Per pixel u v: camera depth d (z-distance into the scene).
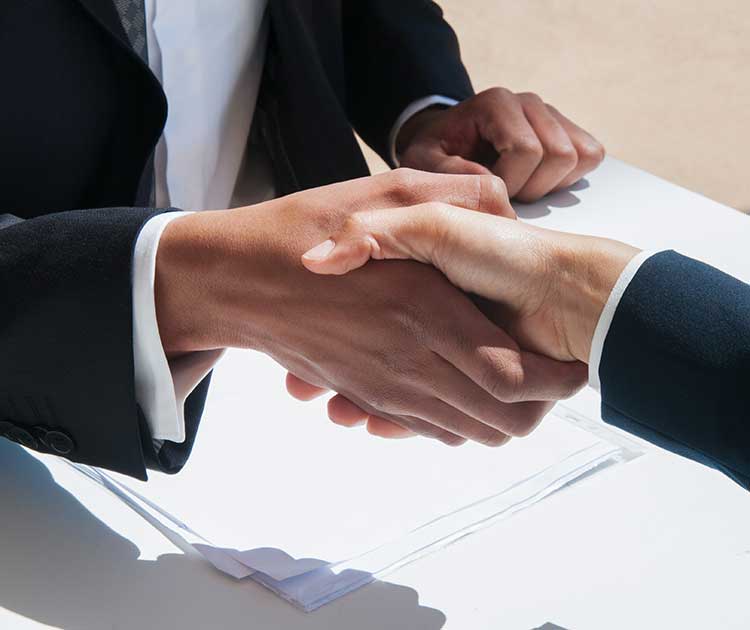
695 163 2.95
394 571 0.73
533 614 0.70
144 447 0.81
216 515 0.78
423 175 0.81
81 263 0.78
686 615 0.71
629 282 0.73
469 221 0.75
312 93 1.28
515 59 3.28
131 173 1.09
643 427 0.73
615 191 1.28
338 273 0.75
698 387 0.70
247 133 1.34
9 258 0.79
